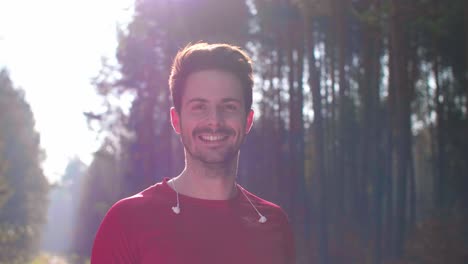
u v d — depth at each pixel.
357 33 22.55
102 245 2.25
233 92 2.37
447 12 18.16
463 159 24.38
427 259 15.55
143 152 32.69
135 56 30.39
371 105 21.97
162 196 2.34
